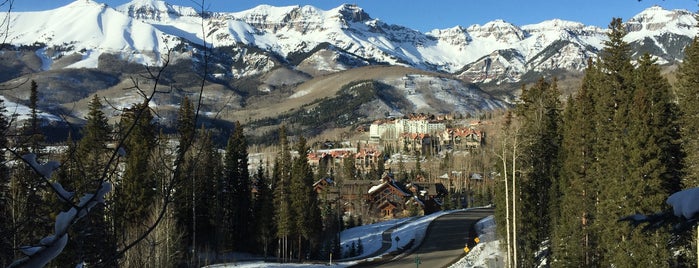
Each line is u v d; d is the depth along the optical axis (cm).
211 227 4600
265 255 4866
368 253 5284
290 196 4838
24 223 382
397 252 4766
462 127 17862
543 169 3588
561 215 3150
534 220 3366
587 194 2819
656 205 2194
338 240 5472
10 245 363
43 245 308
